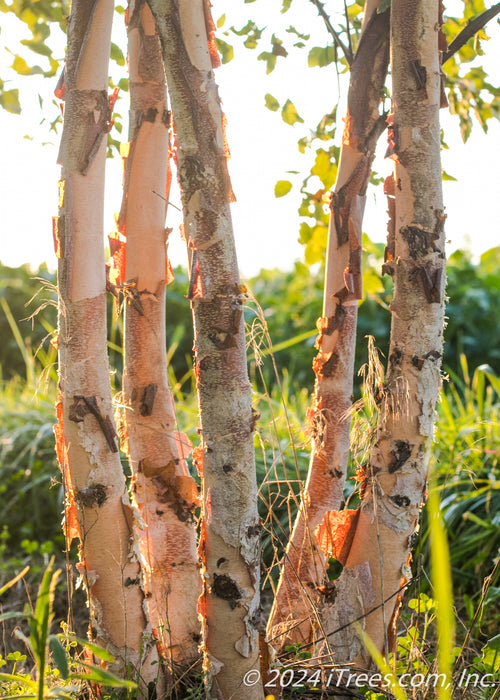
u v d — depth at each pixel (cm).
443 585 60
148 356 122
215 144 100
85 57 102
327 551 116
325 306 127
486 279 543
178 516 124
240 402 101
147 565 125
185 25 98
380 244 468
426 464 110
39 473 272
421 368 107
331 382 127
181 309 540
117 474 107
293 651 116
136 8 115
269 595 195
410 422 108
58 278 105
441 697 68
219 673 103
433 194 106
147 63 116
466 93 166
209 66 100
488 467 223
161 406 123
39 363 488
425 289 106
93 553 107
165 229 122
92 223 105
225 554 101
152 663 111
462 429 219
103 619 108
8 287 544
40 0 164
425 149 105
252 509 103
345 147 121
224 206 100
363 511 112
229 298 100
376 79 118
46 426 282
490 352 489
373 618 111
